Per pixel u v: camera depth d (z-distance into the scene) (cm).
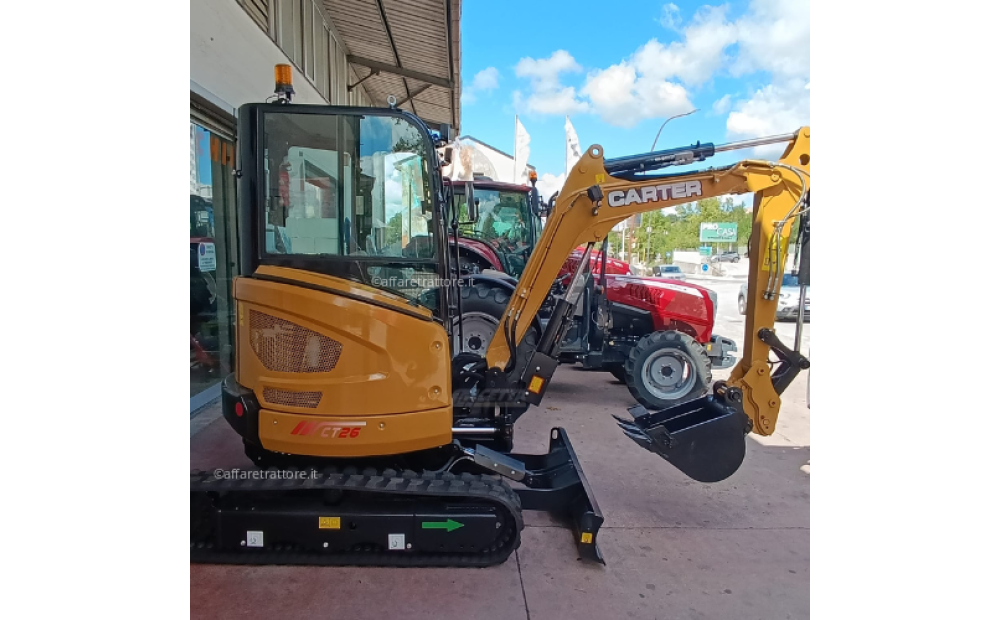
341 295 273
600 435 505
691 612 260
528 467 363
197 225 523
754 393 353
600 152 345
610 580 283
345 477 289
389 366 275
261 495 293
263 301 276
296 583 272
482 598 264
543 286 355
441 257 295
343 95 981
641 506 368
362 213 288
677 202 345
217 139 540
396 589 270
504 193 724
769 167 337
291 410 276
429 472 299
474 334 530
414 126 289
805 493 395
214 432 470
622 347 609
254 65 581
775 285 342
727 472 344
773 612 261
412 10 733
